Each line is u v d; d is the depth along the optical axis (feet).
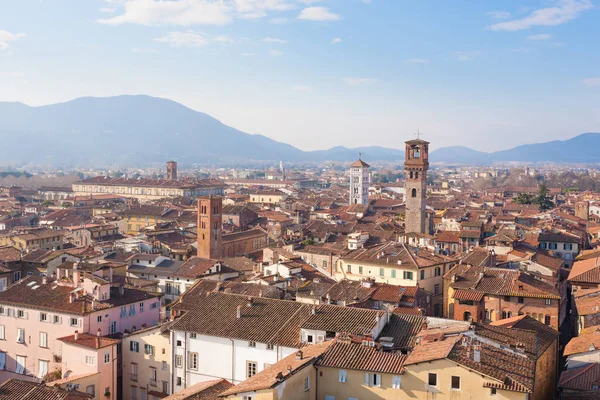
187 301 382.01
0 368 405.80
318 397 248.52
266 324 319.47
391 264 496.64
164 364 346.54
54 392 284.61
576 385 264.11
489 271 432.25
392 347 279.08
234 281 456.45
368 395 240.53
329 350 256.11
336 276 538.47
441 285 508.53
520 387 217.15
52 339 388.57
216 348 319.06
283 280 429.38
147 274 536.83
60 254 556.51
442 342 251.60
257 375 246.06
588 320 355.15
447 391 227.20
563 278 492.54
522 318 325.62
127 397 358.43
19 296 407.44
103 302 396.37
